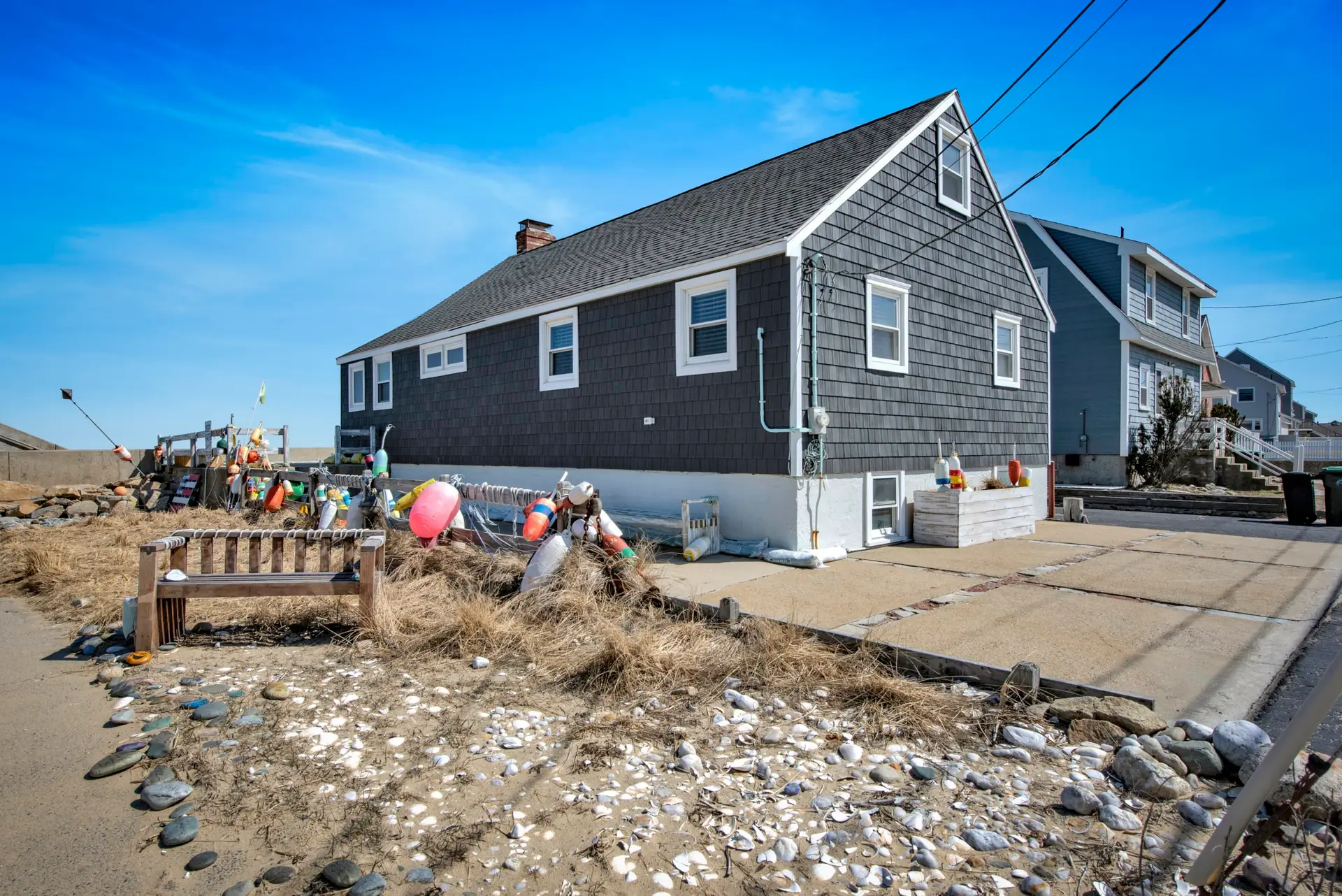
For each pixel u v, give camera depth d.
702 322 9.43
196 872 2.57
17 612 6.59
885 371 9.66
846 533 8.98
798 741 3.64
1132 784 3.08
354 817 2.92
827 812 2.96
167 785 3.09
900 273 9.98
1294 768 3.01
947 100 10.80
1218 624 5.34
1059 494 16.73
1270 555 8.45
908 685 4.23
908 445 10.06
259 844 2.75
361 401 17.59
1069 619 5.51
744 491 8.86
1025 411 12.89
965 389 11.31
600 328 10.80
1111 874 2.50
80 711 4.08
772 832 2.82
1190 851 2.61
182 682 4.48
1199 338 23.41
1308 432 48.19
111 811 2.99
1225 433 20.33
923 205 10.45
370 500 8.84
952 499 9.43
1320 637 5.01
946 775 3.26
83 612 6.39
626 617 5.65
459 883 2.51
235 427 15.12
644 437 10.15
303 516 11.50
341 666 4.81
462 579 6.59
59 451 18.80
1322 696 1.91
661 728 3.80
